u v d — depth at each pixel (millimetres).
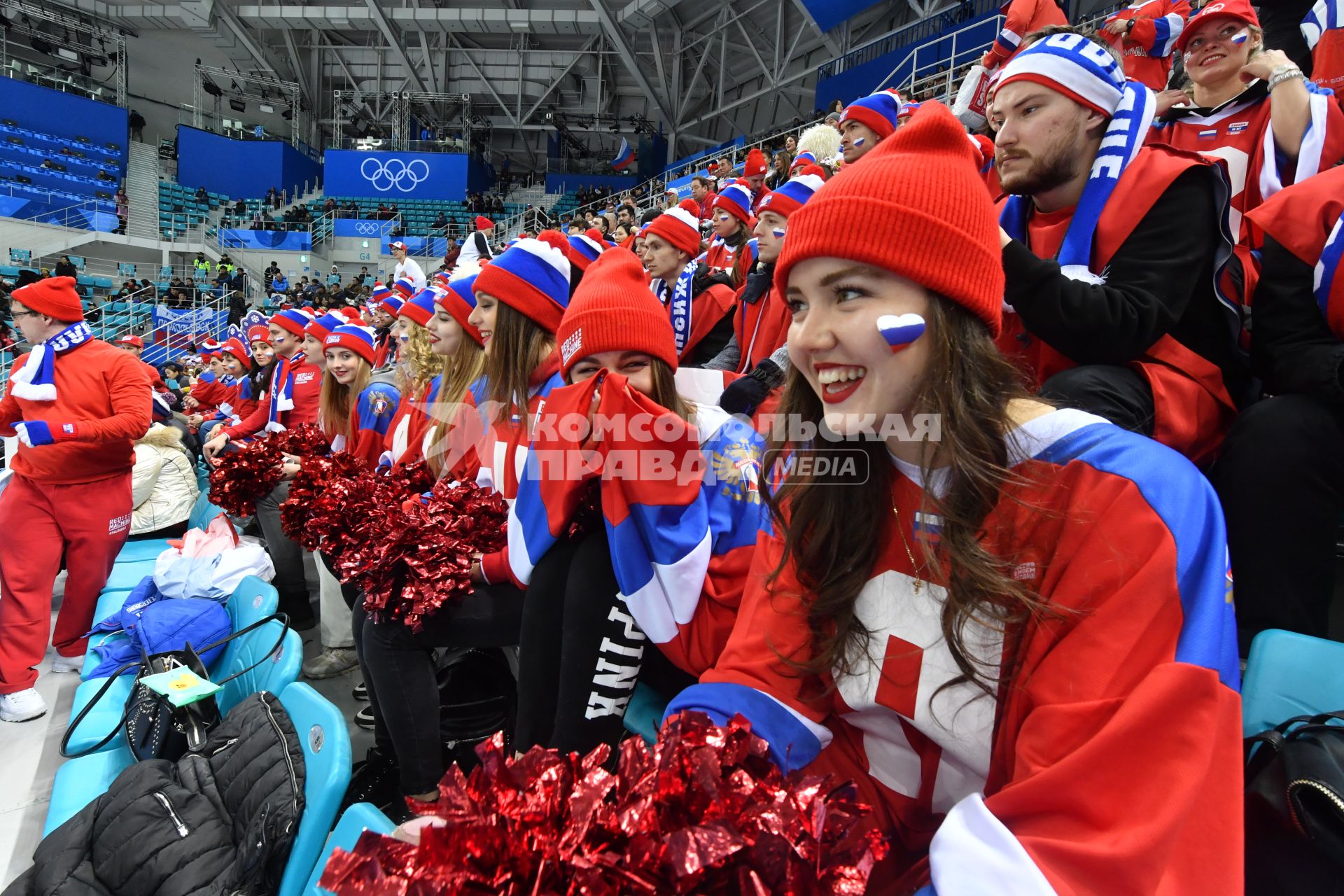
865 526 849
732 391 1633
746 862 628
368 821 1261
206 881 1450
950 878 636
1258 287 1348
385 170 21359
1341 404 1167
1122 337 1203
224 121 23000
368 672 1746
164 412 5051
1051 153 1372
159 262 18250
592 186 21766
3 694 2723
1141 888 569
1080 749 619
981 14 11289
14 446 3250
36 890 1542
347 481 2104
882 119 2932
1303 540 1173
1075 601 690
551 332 1873
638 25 19547
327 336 3121
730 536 1254
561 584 1366
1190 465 704
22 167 17703
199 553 2949
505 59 22422
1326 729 811
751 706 887
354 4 20641
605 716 1279
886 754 921
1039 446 746
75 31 20516
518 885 639
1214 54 1900
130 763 2154
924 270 702
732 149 15172
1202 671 608
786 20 17516
